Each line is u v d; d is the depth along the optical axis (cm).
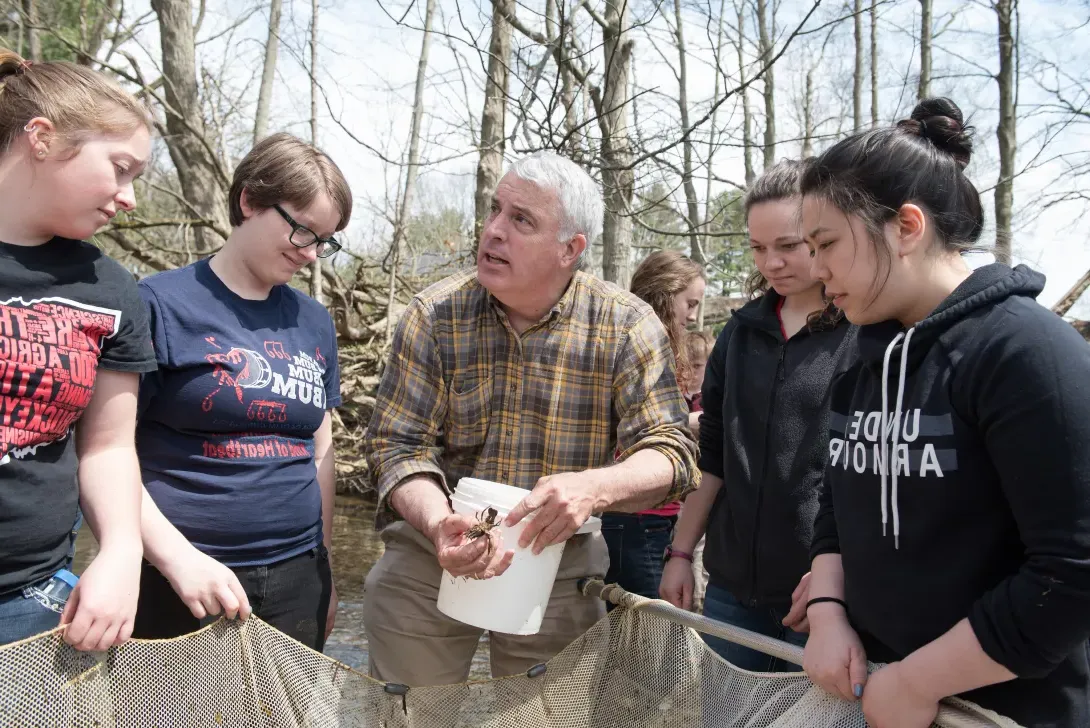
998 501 146
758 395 253
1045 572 132
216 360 218
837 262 159
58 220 165
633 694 216
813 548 188
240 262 232
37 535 165
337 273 933
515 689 212
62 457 171
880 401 165
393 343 254
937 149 158
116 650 165
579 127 564
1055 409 133
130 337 182
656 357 246
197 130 870
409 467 239
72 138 161
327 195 230
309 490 240
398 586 245
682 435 240
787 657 180
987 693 150
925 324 152
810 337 248
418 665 244
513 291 235
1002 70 954
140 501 180
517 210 229
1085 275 734
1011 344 140
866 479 163
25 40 955
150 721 169
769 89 1176
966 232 159
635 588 340
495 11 636
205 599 186
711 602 266
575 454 248
